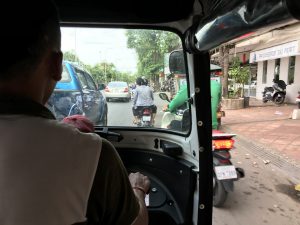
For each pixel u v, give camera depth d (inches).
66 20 87.1
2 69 31.1
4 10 30.1
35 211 29.7
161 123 114.4
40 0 32.3
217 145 144.6
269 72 661.9
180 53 97.0
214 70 198.5
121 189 36.1
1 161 30.2
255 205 161.9
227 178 143.6
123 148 113.9
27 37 31.0
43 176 30.4
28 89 32.7
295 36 444.5
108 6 85.6
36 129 31.6
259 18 42.5
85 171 32.1
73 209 31.1
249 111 500.4
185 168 98.8
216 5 62.8
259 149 272.1
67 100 120.2
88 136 34.0
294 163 229.8
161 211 103.3
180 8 84.2
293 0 34.4
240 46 598.2
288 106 545.3
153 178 109.7
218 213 152.7
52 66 34.5
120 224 36.5
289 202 166.2
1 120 31.4
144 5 84.7
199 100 86.8
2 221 29.6
